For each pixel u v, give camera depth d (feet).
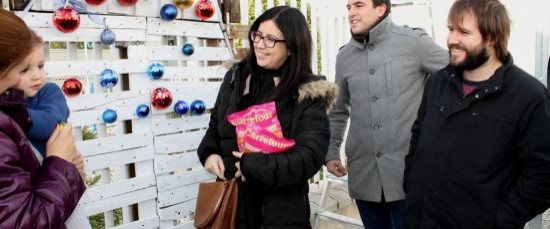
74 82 7.79
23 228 3.85
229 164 6.79
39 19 7.44
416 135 7.03
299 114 6.44
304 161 6.22
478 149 6.03
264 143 6.29
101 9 8.18
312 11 13.26
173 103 9.25
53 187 4.16
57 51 10.82
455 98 6.35
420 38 8.31
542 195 5.83
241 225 6.48
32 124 4.44
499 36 6.00
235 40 11.03
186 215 9.68
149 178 9.04
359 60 8.59
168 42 9.52
